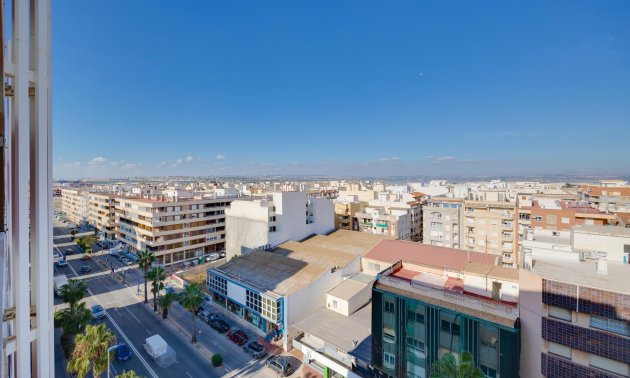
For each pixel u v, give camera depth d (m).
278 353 44.66
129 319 54.53
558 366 25.05
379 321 33.91
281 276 54.19
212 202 99.31
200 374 40.00
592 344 23.89
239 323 53.44
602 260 28.23
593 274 27.52
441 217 87.06
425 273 38.38
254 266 59.75
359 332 42.38
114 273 79.75
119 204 104.75
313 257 65.50
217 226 100.12
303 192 82.56
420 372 30.77
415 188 147.75
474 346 27.72
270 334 47.81
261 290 49.56
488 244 78.56
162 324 52.88
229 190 116.75
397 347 32.19
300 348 44.12
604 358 23.78
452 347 28.98
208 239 97.69
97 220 128.75
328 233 88.00
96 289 68.69
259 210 75.81
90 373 39.41
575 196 106.50
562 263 30.72
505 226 76.50
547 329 25.69
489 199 90.69
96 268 84.31
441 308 29.42
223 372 40.47
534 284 26.69
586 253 32.88
